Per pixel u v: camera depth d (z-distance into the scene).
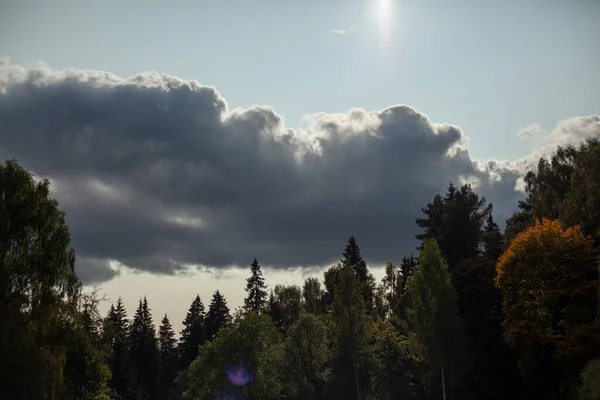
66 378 42.44
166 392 131.00
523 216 80.88
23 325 37.50
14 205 39.16
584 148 78.88
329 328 69.31
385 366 67.50
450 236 83.25
